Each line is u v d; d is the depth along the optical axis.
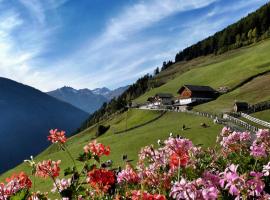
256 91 119.50
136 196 6.48
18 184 7.80
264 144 10.90
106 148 7.77
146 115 129.50
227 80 159.50
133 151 75.69
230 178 6.35
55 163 8.05
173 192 6.14
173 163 7.88
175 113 117.56
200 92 139.62
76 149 96.88
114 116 167.88
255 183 6.25
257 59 174.12
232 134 11.93
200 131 77.25
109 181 7.72
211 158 10.76
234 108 97.81
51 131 8.44
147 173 9.14
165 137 80.12
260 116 86.12
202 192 5.96
